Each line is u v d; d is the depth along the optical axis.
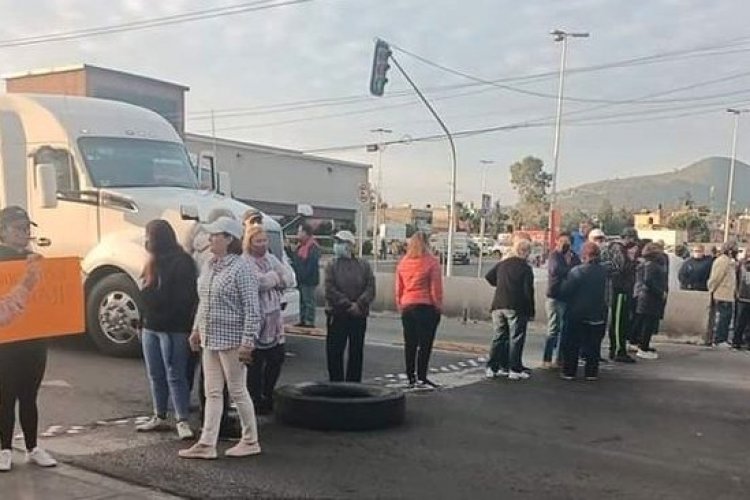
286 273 8.57
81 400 8.57
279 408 7.88
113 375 9.88
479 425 8.12
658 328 15.45
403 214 92.00
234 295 6.51
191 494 5.76
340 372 9.48
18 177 11.78
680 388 10.55
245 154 58.28
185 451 6.62
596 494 6.07
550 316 11.71
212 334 6.52
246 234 7.87
